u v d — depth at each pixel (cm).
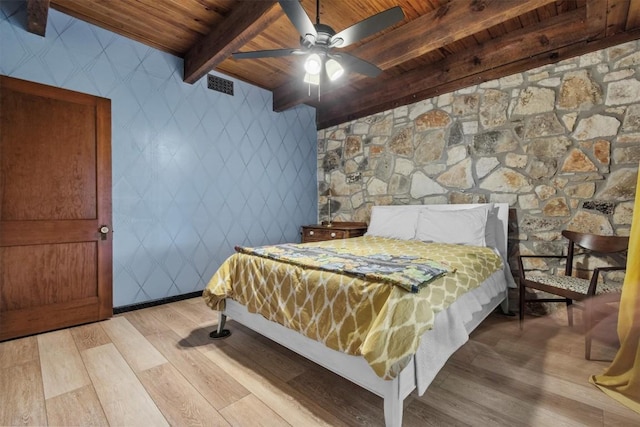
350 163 438
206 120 344
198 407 152
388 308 135
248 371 186
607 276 240
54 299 245
